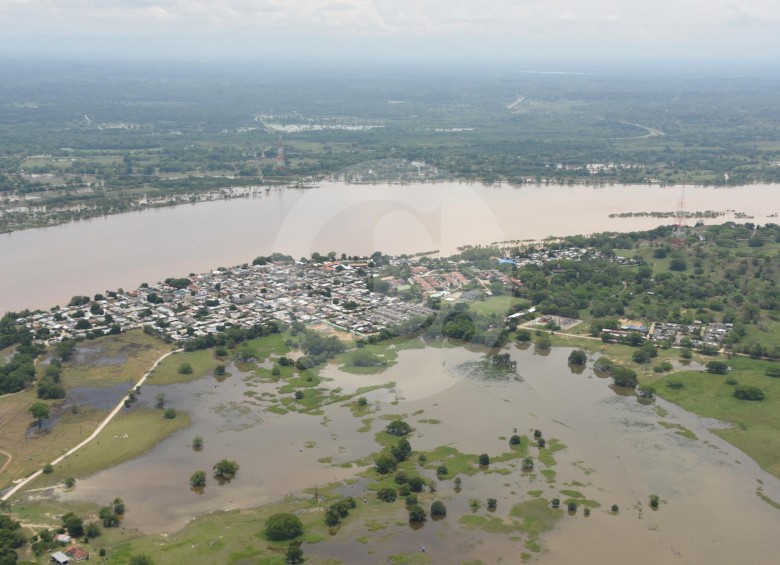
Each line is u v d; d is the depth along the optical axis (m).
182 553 178.50
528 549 181.75
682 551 185.12
